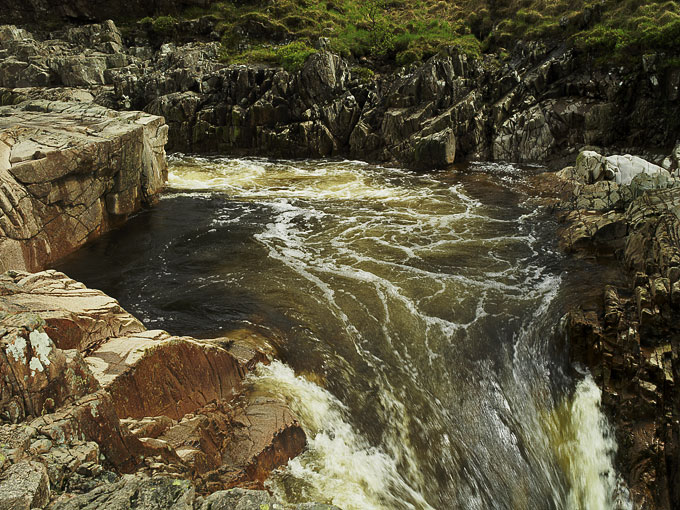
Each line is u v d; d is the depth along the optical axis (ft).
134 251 53.11
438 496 32.65
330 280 47.37
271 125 92.68
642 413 35.68
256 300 43.88
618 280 46.44
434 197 69.36
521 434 36.45
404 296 45.03
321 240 56.03
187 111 94.63
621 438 35.78
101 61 110.32
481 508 32.86
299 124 90.79
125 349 27.89
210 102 95.91
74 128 58.49
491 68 94.58
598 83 80.18
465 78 90.58
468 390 37.70
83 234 54.34
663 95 75.87
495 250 53.26
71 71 107.24
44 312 26.50
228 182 77.20
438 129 84.64
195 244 54.85
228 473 27.04
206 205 66.69
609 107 78.59
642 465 34.37
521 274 48.70
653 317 38.58
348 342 39.63
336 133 92.43
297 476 29.58
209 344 32.63
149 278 47.60
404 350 39.55
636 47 79.51
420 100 89.40
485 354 39.88
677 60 74.54
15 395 20.17
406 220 61.46
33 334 20.79
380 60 106.93
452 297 45.06
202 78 97.86
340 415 34.32
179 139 95.55
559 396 38.58
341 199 69.31
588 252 51.42
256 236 56.90
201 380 31.32
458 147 85.81
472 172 79.56
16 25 129.29
